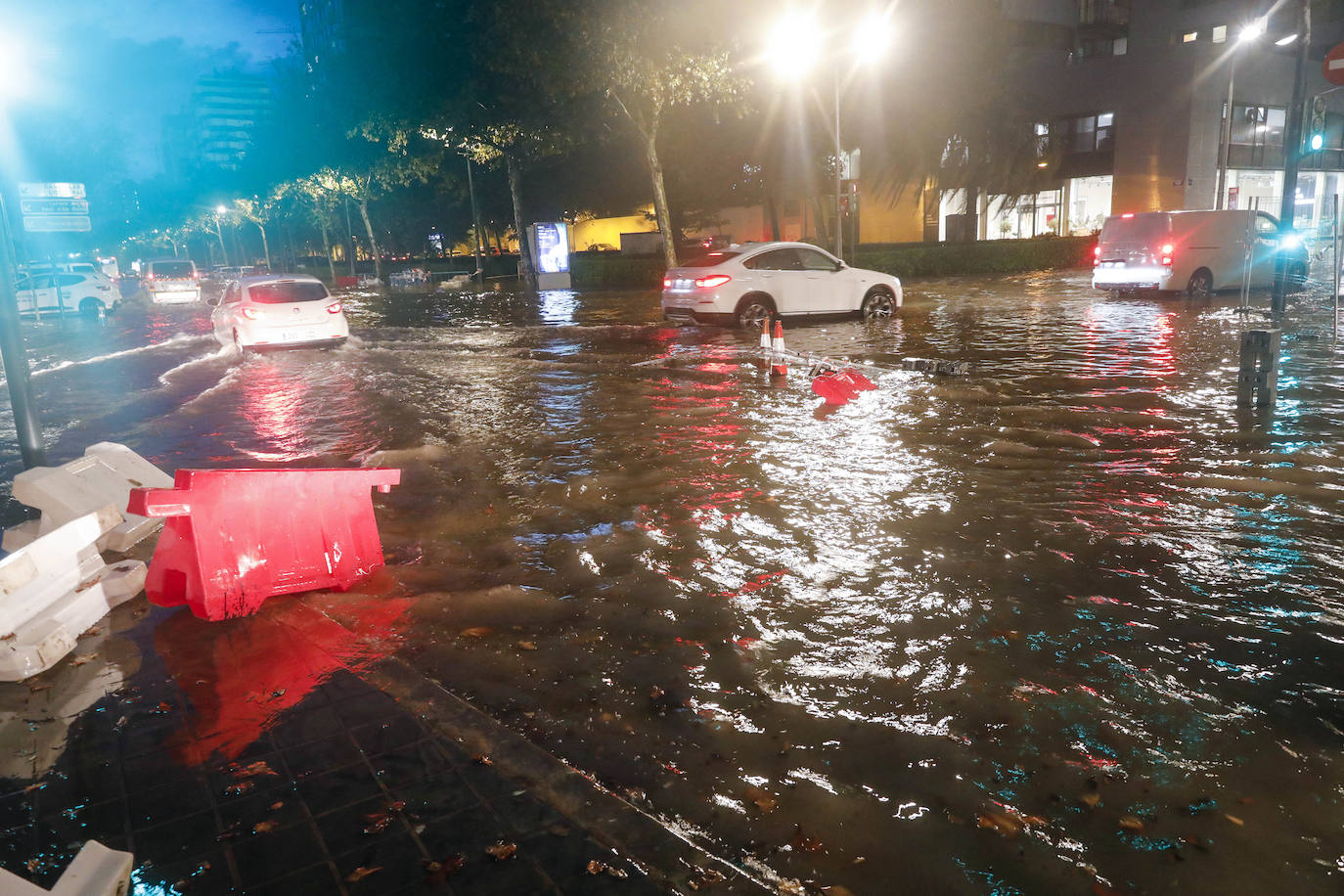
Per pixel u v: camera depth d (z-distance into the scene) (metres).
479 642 4.32
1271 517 5.65
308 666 3.98
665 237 27.06
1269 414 8.58
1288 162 16.91
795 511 6.11
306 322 17.06
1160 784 3.02
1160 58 43.28
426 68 36.28
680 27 23.44
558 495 6.78
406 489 7.14
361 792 2.99
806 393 10.50
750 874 2.65
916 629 4.25
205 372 15.48
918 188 45.22
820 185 39.56
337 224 65.06
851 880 2.61
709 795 3.05
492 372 13.59
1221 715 3.44
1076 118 47.41
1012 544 5.32
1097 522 5.65
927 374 11.37
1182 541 5.29
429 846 2.69
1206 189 44.28
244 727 3.46
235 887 2.54
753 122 36.03
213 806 2.94
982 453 7.46
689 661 4.03
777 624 4.36
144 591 4.98
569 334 19.00
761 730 3.45
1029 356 12.80
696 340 16.41
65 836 2.82
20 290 31.83
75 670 4.02
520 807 2.88
